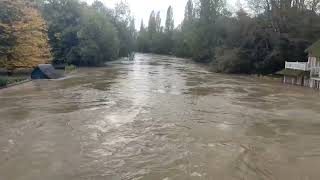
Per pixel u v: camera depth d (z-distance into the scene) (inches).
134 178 592.7
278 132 890.1
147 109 1115.9
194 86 1716.3
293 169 645.9
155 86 1654.8
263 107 1214.9
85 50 2783.0
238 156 705.0
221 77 2260.1
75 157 679.7
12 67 1851.6
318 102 1348.4
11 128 869.8
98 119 970.1
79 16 2920.8
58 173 606.2
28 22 1834.4
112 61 3528.5
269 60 2492.6
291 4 2652.6
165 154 706.8
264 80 2153.1
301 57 2461.9
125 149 730.2
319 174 625.0
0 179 581.0
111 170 623.2
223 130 893.8
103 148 733.9
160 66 3065.9
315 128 936.9
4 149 718.5
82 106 1136.2
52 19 2778.1
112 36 3100.4
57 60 2775.6
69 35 2812.5
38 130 855.1
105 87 1573.6
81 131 851.4
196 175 608.4
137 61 3742.6
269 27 2618.1
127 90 1497.3
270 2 2694.4
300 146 778.8
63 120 952.9
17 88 1501.0
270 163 673.0
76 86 1588.3
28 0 2054.6
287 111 1154.7
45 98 1268.5
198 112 1096.8
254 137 839.7
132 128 888.3
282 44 2471.7
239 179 595.8
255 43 2659.9
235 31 2935.5
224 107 1189.1
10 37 1744.6
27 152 702.5
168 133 852.0
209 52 3612.2
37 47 2016.5
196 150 734.5
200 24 3892.7
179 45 5049.2
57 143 759.7
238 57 2610.7
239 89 1668.3
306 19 2482.8
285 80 2052.2
